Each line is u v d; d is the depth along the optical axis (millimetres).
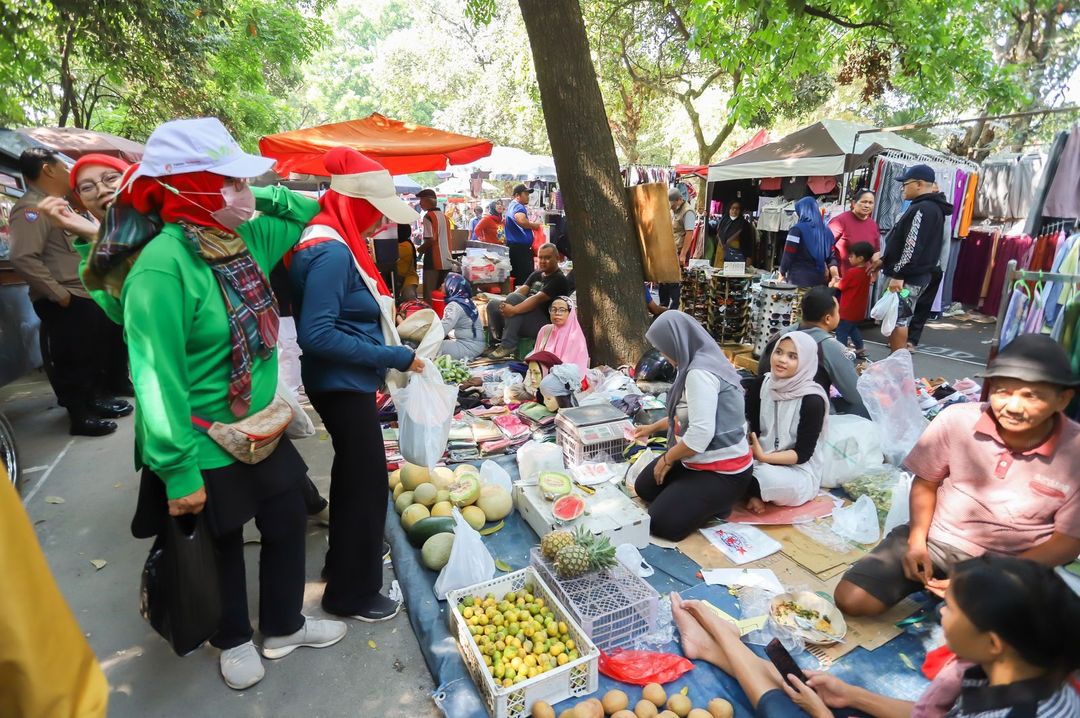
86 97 11836
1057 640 1237
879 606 2475
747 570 2883
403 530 3162
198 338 1821
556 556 2551
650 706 2010
